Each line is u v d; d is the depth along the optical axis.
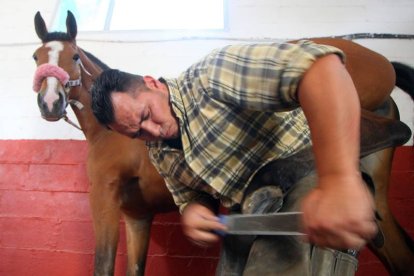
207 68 0.91
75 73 1.90
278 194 0.92
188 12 2.91
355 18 2.65
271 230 0.75
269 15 2.72
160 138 0.99
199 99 0.93
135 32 2.75
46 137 2.53
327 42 1.57
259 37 2.65
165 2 2.97
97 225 1.74
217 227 0.88
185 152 0.96
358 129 0.67
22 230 2.38
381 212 1.63
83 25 2.92
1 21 2.91
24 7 2.95
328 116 0.67
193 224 0.94
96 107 0.93
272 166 0.95
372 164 1.65
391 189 2.20
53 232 2.36
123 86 0.93
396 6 2.66
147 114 0.95
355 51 1.52
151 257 2.25
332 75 0.70
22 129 2.57
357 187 0.60
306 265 0.83
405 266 1.60
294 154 0.95
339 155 0.64
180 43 2.68
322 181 0.64
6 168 2.49
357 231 0.57
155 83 0.98
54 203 2.40
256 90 0.81
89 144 1.91
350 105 0.68
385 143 1.05
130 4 2.99
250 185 0.97
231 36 2.67
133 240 1.98
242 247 1.04
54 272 2.30
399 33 2.57
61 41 1.96
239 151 0.94
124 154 1.80
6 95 2.67
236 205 1.04
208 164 0.95
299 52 0.75
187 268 2.22
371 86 1.46
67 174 2.43
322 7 2.71
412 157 2.24
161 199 1.88
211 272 2.20
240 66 0.83
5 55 2.80
